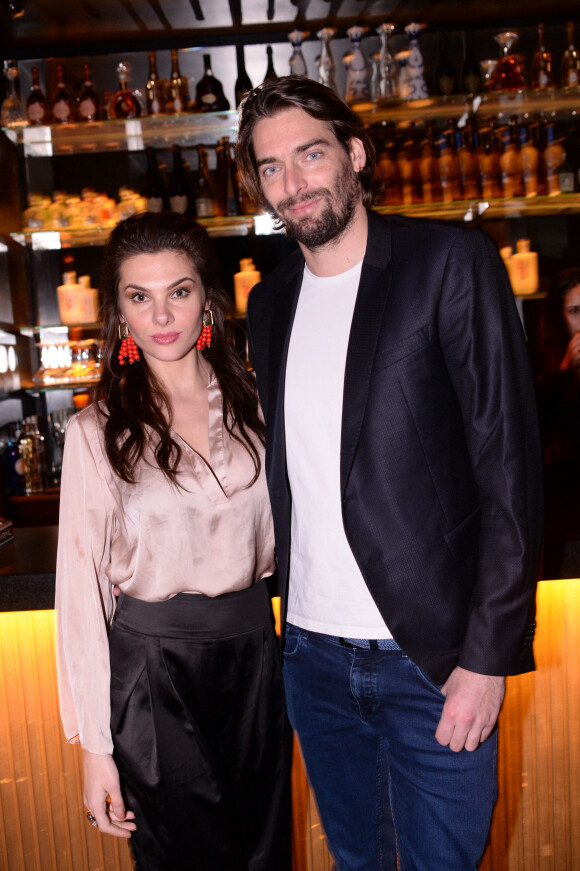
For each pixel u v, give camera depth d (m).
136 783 1.31
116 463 1.26
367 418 1.18
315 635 1.30
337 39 3.34
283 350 1.31
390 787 1.40
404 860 1.34
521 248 3.27
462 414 1.16
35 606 1.58
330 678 1.30
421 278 1.16
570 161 3.29
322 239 1.24
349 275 1.27
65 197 3.25
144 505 1.27
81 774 1.71
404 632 1.19
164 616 1.30
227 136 3.25
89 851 1.73
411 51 3.11
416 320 1.16
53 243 3.33
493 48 3.36
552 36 3.35
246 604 1.34
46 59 3.38
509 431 1.11
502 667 1.10
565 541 1.59
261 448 1.39
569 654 1.69
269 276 1.43
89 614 1.28
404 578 1.18
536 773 1.72
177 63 3.20
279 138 1.21
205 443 1.35
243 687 1.35
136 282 1.29
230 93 3.39
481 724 1.13
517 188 3.15
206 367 1.42
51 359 3.37
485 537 1.13
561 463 3.15
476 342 1.13
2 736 1.69
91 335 3.46
